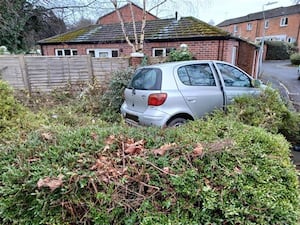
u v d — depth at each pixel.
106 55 12.77
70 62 8.52
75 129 2.47
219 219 1.53
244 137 2.22
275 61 24.95
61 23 15.74
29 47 14.98
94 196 1.59
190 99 4.12
